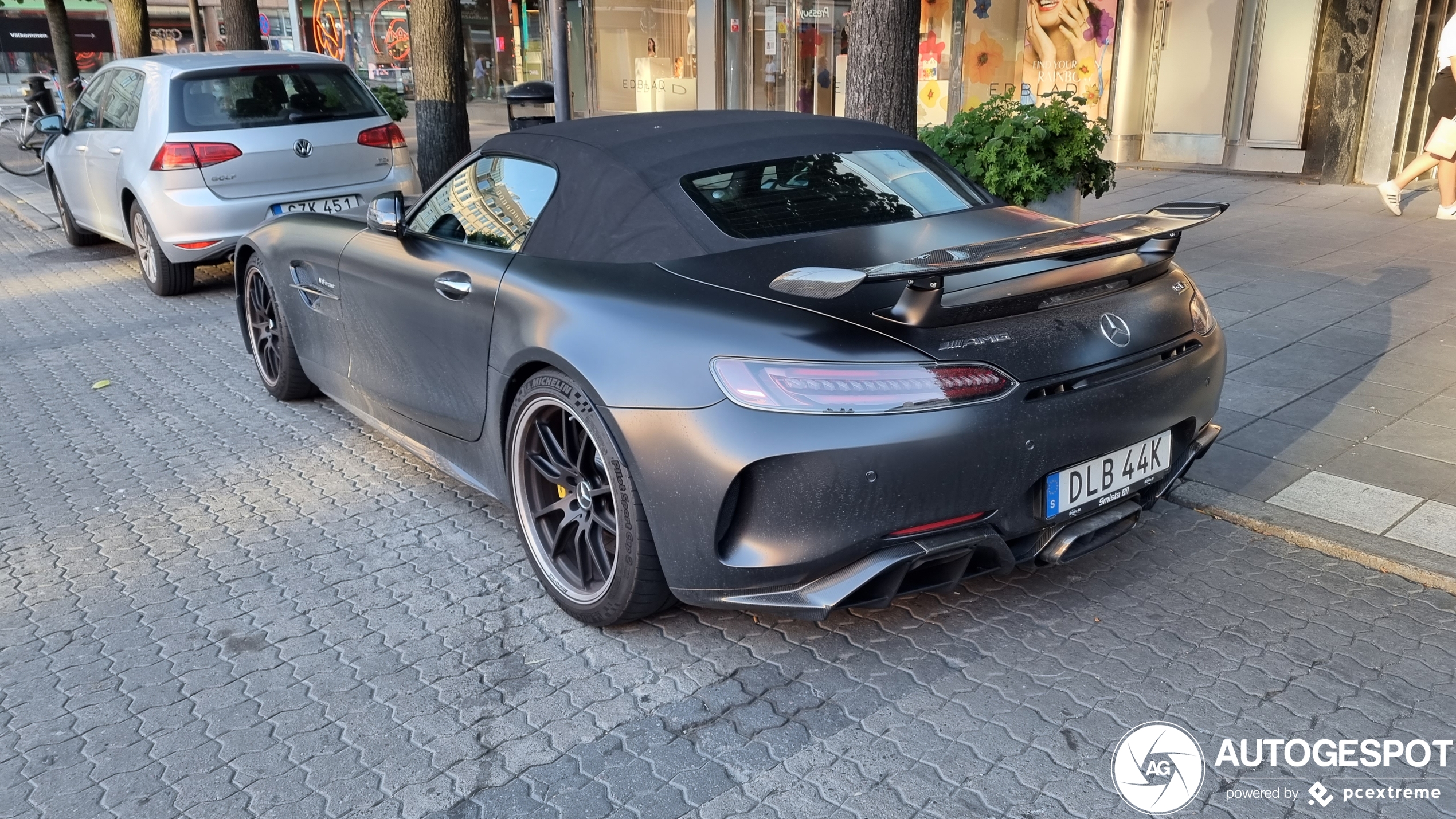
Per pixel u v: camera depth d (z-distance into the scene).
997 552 2.73
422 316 3.69
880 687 2.81
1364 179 10.12
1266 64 10.59
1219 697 2.71
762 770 2.50
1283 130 10.59
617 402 2.75
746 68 16.38
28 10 36.16
